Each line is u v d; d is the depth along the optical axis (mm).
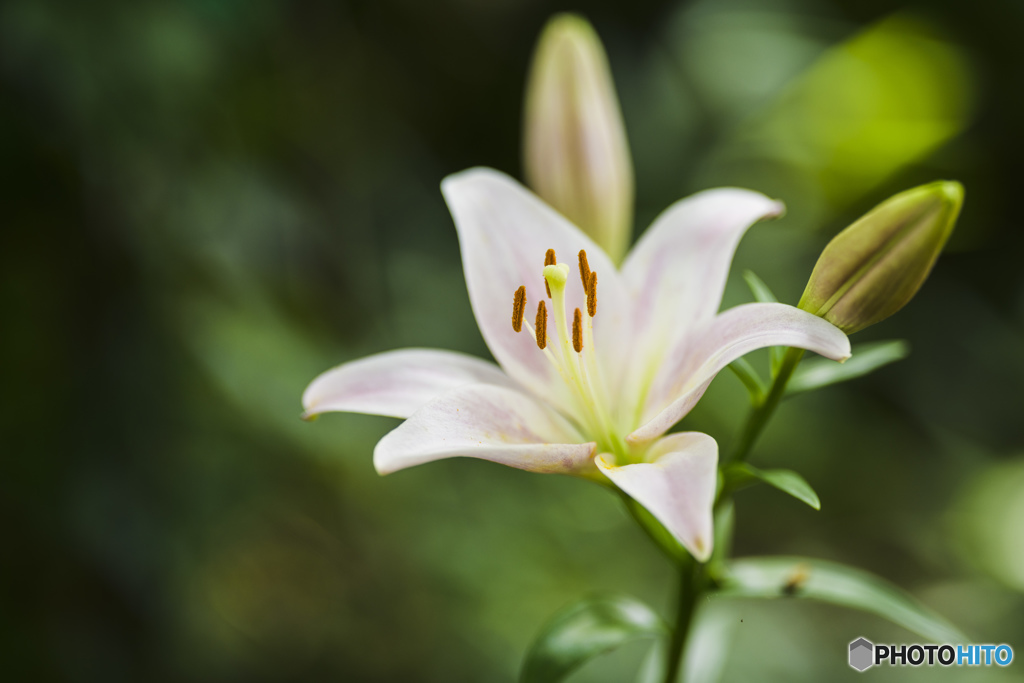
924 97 1243
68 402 760
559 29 631
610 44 1531
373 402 559
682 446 539
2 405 766
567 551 1116
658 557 1198
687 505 513
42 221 770
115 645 763
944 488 1495
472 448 527
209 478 812
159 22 765
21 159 750
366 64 1360
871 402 1592
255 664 1043
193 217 799
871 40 1255
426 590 1098
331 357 910
